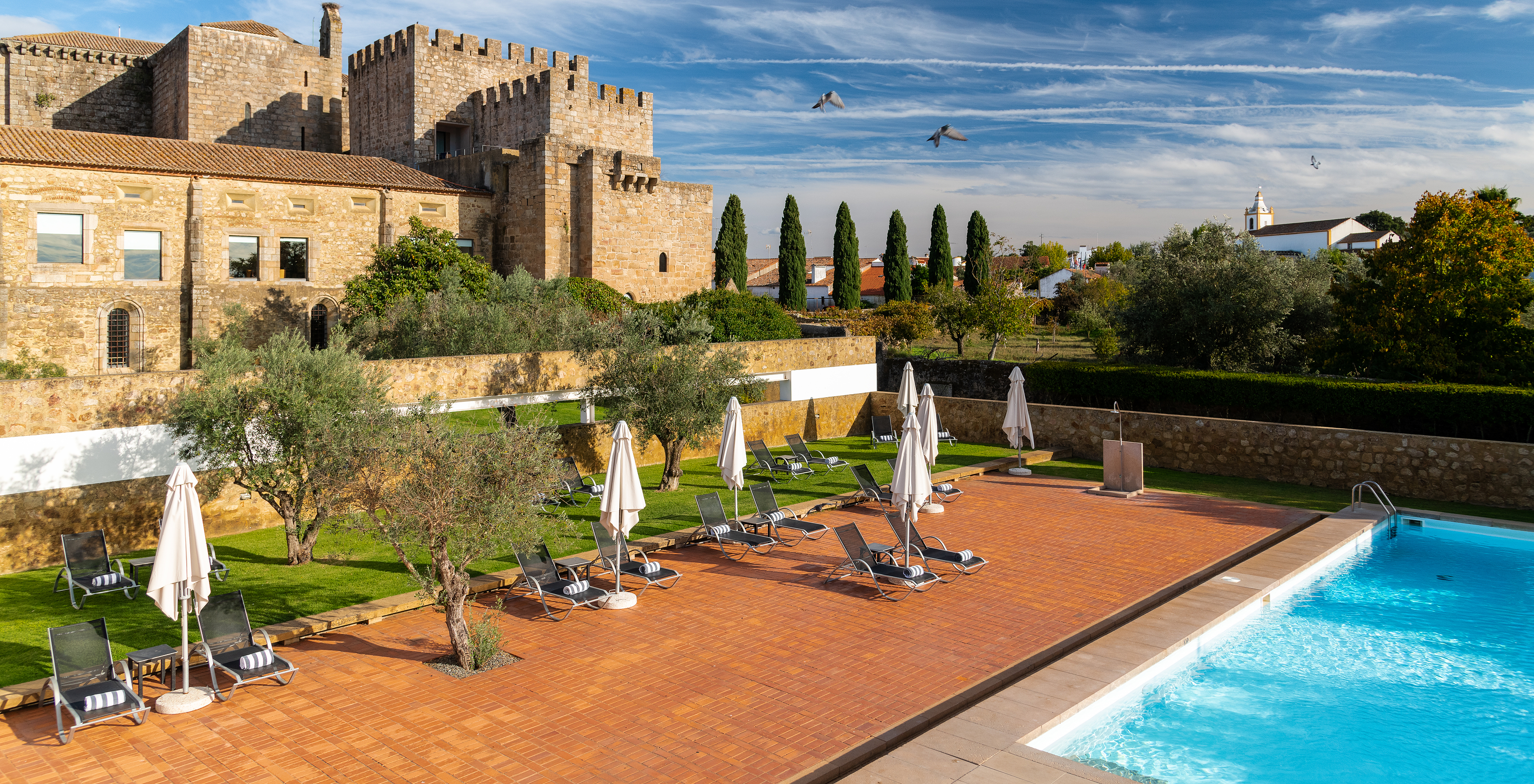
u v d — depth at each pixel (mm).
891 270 76562
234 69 54188
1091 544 18578
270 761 9508
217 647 11562
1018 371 27312
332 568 17031
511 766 9367
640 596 15289
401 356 34844
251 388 17266
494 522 11938
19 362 33156
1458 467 22969
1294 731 10797
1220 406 33688
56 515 17828
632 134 56969
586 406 28609
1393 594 16234
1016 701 10688
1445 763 9953
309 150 58750
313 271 41500
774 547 18641
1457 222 32844
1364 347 34531
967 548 18312
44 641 13047
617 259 50469
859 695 11117
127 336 36812
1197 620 13656
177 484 10953
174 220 37594
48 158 34000
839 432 35375
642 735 10086
